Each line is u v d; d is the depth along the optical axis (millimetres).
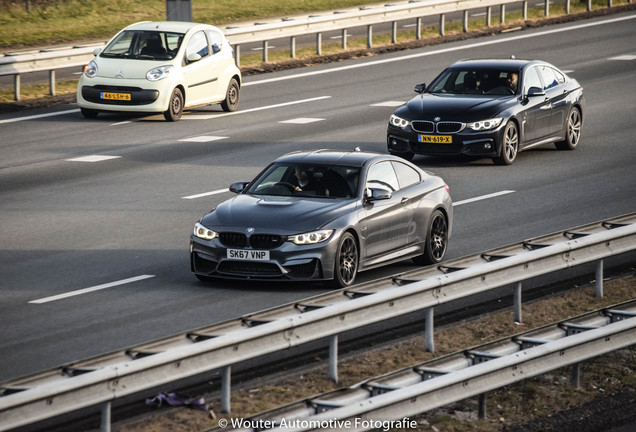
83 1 81375
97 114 50562
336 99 54406
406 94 55438
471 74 42000
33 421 14406
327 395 16406
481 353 18297
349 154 27172
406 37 72750
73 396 14906
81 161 40750
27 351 20375
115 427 16953
